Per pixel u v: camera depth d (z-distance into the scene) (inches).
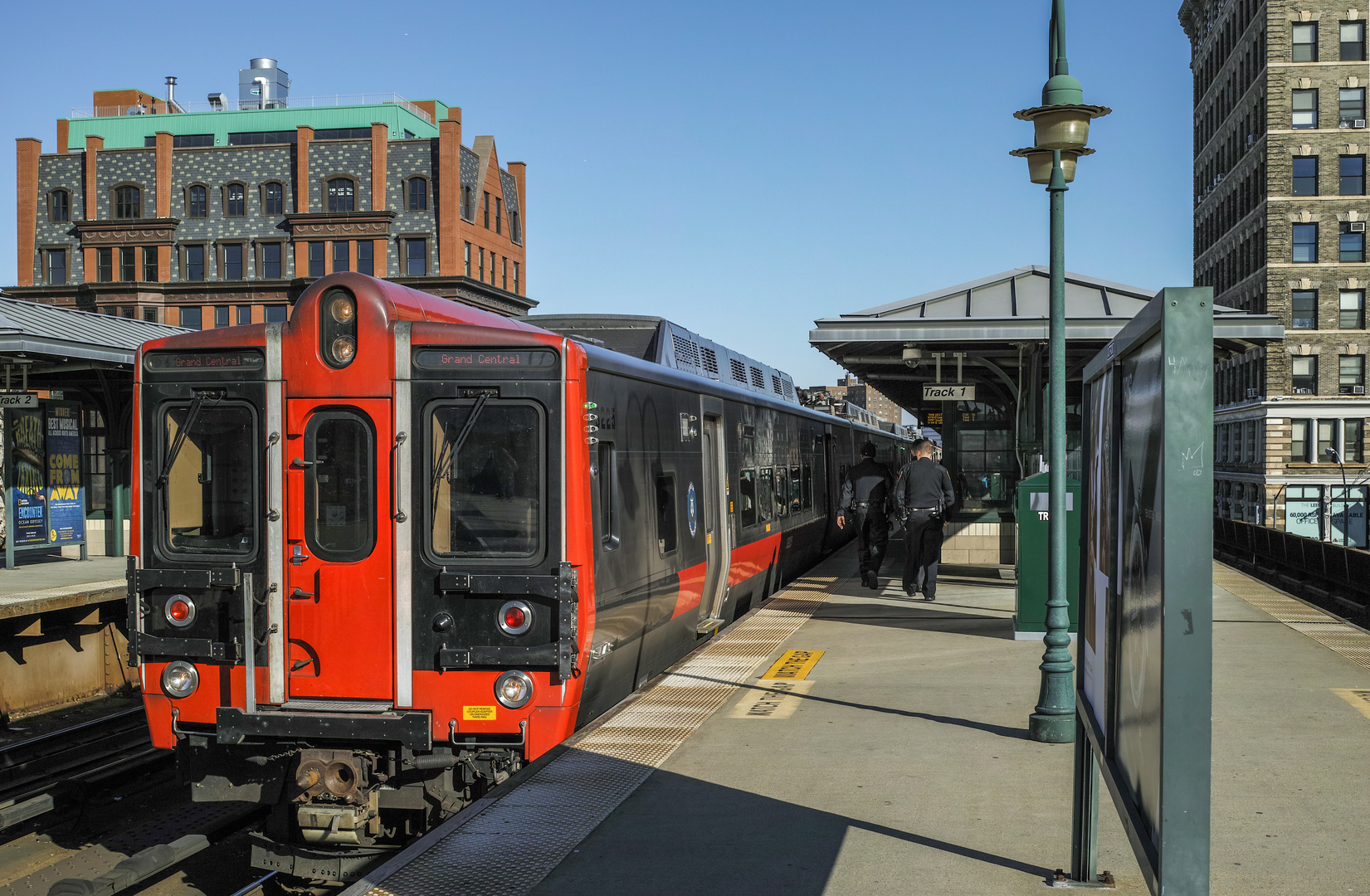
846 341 567.8
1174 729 123.6
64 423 697.6
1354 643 455.5
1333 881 202.5
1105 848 226.2
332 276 271.4
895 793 261.3
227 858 366.3
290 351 273.1
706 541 444.1
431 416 268.7
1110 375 168.1
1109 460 170.1
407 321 271.0
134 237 2559.1
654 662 394.6
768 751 299.4
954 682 385.7
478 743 263.3
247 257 2546.8
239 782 276.5
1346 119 1980.8
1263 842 222.5
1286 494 2017.7
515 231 2849.4
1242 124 2202.3
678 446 401.4
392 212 2475.4
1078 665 203.2
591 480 275.0
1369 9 1966.0
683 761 290.4
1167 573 122.7
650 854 224.2
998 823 239.5
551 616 261.6
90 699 600.7
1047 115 313.6
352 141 2506.2
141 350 281.1
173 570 275.0
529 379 267.1
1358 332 1989.4
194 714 274.8
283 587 271.9
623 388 337.7
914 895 200.7
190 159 2573.8
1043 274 607.2
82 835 401.1
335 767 265.3
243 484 276.7
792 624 518.3
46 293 2578.7
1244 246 2187.5
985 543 754.8
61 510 691.4
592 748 303.6
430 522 267.7
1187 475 122.2
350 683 269.0
